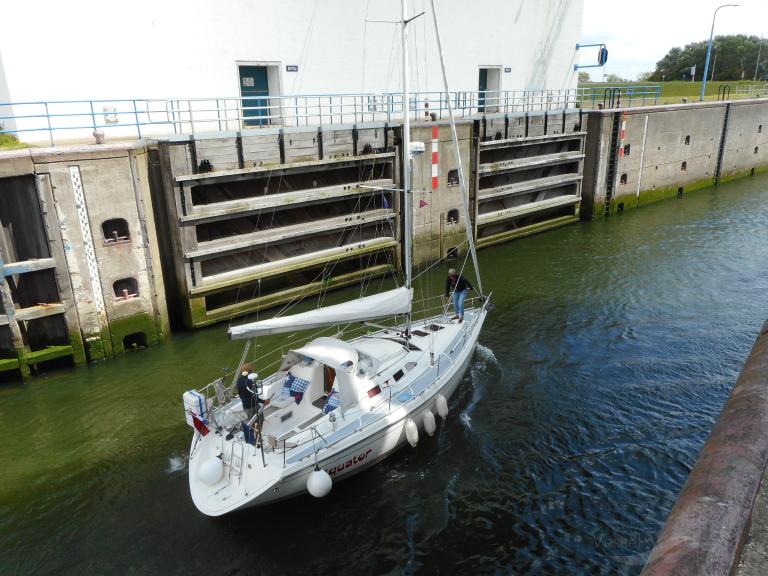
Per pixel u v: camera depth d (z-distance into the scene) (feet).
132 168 51.57
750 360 11.02
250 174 61.05
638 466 38.11
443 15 88.17
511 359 52.29
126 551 31.89
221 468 32.60
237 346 56.08
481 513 34.50
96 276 51.37
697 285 69.62
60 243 48.85
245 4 68.90
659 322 59.26
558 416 43.62
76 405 46.01
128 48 62.28
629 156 109.50
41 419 44.24
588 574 30.35
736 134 138.51
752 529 6.82
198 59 67.21
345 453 34.58
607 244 88.69
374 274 74.28
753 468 7.68
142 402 46.24
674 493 35.73
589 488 36.35
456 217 82.74
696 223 100.68
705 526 6.84
